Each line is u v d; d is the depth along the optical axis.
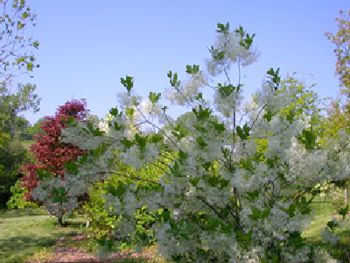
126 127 3.84
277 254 3.21
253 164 3.51
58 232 12.88
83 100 14.30
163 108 4.09
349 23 12.55
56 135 13.28
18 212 20.19
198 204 3.72
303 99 8.54
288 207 3.18
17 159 24.09
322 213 8.20
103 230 9.36
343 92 12.12
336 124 9.78
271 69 3.74
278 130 3.59
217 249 3.31
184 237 3.28
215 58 3.92
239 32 3.95
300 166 3.48
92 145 3.70
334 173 3.60
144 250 7.82
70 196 3.65
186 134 3.84
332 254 3.90
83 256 9.15
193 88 4.02
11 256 9.65
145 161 3.54
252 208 3.26
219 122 3.76
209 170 3.81
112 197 3.44
